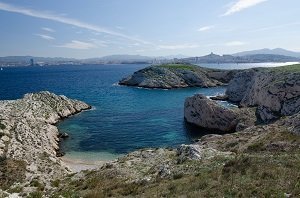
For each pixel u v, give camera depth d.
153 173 31.97
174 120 84.44
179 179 26.92
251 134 48.72
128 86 176.50
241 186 21.19
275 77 79.62
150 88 165.38
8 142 50.09
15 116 66.81
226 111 73.31
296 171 22.53
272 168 23.98
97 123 81.69
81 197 26.25
